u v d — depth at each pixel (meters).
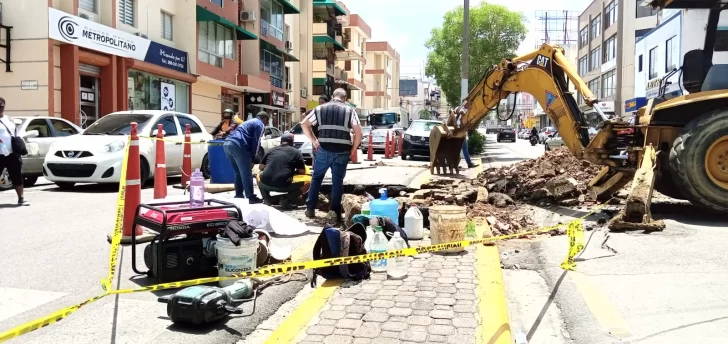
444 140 13.11
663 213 8.09
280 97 36.59
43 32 16.89
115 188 11.70
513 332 3.99
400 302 4.34
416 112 100.50
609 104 50.75
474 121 11.83
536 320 4.24
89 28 18.25
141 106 21.94
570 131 8.78
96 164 10.89
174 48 23.59
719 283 4.76
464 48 22.23
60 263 5.53
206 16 25.72
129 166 6.25
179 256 4.71
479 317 4.02
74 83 17.69
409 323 3.91
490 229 6.98
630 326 3.93
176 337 3.69
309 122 7.62
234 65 29.53
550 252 6.00
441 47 40.91
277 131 18.52
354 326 3.87
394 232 5.66
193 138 13.26
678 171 7.25
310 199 7.82
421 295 4.50
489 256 5.69
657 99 8.19
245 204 6.77
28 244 6.34
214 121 29.05
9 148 9.05
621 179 8.67
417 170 14.52
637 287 4.72
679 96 7.74
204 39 26.41
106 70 19.59
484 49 38.84
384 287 4.72
